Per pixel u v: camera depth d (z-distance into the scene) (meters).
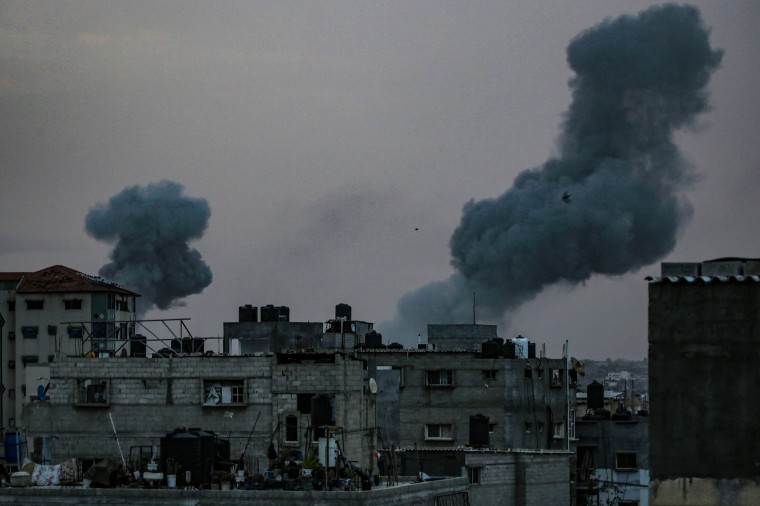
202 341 92.88
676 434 39.41
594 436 114.12
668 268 40.34
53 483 76.31
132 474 75.25
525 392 118.50
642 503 112.19
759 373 38.94
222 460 76.38
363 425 81.38
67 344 163.00
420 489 75.44
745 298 39.22
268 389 80.62
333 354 82.31
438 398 118.56
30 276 166.88
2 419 163.62
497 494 96.94
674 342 39.69
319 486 71.50
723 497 38.91
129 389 82.56
